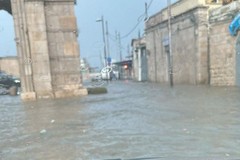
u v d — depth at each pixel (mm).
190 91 17734
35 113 10898
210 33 22141
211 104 11172
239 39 18797
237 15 18781
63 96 16922
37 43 16312
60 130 7465
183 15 25656
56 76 16859
